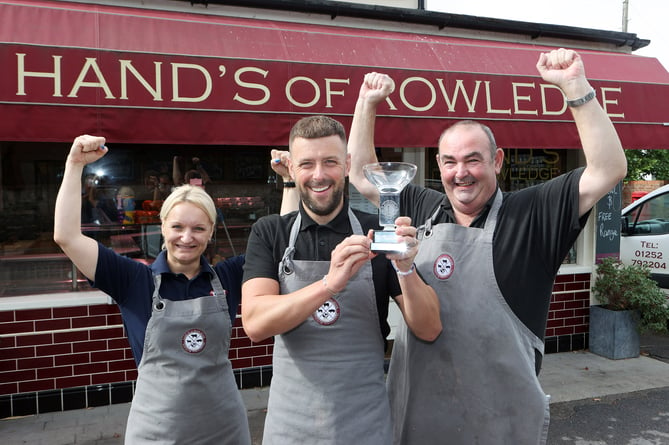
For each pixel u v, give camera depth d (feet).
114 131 11.73
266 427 6.25
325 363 5.86
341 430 5.74
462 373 6.49
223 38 13.50
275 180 16.78
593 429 13.71
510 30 17.52
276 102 12.92
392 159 17.81
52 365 14.17
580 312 19.58
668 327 22.61
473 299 6.46
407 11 16.28
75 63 11.59
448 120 14.29
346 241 5.05
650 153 57.41
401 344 7.23
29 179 14.38
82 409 14.47
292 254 5.99
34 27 11.87
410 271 5.38
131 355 14.85
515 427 6.35
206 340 7.18
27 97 11.17
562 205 6.16
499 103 14.87
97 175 14.90
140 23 13.04
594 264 19.54
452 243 6.63
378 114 13.67
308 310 5.14
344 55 14.26
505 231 6.47
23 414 14.03
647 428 13.75
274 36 14.14
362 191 7.53
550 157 19.38
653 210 24.22
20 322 13.84
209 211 7.20
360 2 16.78
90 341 14.44
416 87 14.16
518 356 6.36
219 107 12.45
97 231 14.92
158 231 15.52
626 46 19.04
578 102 5.77
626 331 18.85
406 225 5.25
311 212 6.11
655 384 16.58
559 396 15.70
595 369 17.83
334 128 5.70
